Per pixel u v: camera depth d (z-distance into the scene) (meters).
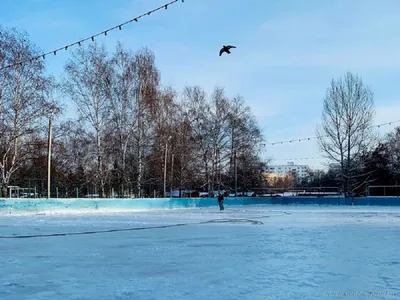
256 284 6.74
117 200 32.50
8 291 6.31
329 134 61.84
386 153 61.78
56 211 28.61
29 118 36.00
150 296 5.98
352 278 7.19
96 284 6.76
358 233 15.04
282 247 11.26
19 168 42.06
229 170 55.84
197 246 11.52
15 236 14.05
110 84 40.12
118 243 12.23
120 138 40.84
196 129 52.41
